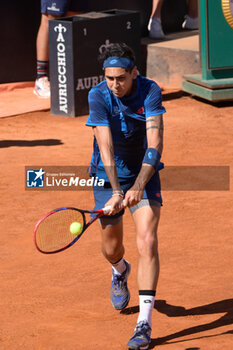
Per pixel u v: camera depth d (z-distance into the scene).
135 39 47.62
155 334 17.28
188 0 60.94
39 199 29.09
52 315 18.80
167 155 35.88
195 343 16.55
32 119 44.91
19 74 55.16
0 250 23.73
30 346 16.97
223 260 22.36
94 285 20.77
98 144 16.98
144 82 16.91
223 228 25.36
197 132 40.78
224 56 46.03
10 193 29.92
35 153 36.66
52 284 20.91
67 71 44.84
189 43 54.25
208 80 47.00
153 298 16.22
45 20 49.44
